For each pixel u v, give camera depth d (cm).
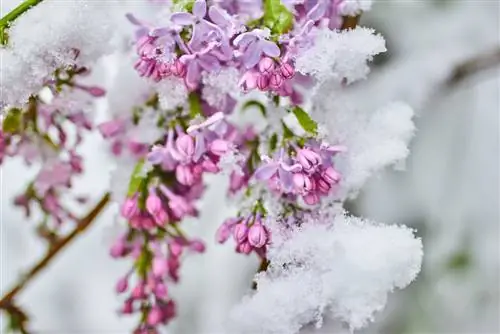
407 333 116
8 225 117
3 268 118
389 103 72
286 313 69
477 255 118
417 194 118
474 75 113
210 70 68
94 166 105
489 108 120
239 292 114
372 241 68
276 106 71
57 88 72
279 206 70
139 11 71
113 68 77
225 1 69
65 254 123
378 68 117
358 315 68
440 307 117
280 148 69
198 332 113
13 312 81
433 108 114
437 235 119
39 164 77
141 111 74
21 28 69
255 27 68
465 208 119
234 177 71
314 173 68
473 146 120
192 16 67
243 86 67
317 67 68
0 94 69
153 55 68
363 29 69
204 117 71
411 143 117
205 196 102
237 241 69
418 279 118
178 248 74
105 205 81
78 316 123
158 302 75
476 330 118
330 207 70
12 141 75
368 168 71
